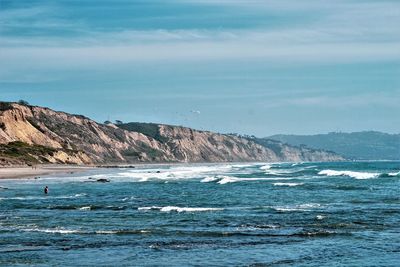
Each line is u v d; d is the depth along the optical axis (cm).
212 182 8012
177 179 9106
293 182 7781
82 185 7238
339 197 4941
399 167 16962
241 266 1978
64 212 3731
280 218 3275
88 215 3516
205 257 2131
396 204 4178
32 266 1978
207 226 2955
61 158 17812
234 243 2430
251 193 5600
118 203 4466
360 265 1986
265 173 12181
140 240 2506
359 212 3575
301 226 2930
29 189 6359
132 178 9456
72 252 2227
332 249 2288
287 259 2094
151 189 6431
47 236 2611
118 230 2781
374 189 6047
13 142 16950
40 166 14700
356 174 10056
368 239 2520
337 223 3036
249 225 2978
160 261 2061
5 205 4291
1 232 2741
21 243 2425
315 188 6300
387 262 2033
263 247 2336
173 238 2559
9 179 8638
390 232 2712
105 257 2130
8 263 2027
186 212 3628
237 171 14212
